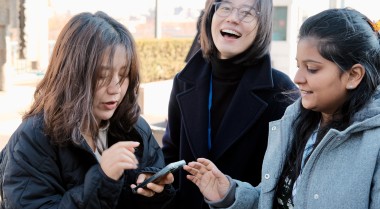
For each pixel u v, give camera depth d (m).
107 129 1.86
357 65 1.44
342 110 1.50
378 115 1.40
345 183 1.42
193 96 2.19
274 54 9.78
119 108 1.82
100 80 1.64
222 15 2.02
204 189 1.76
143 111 7.80
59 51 1.68
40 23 12.70
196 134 2.16
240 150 2.10
